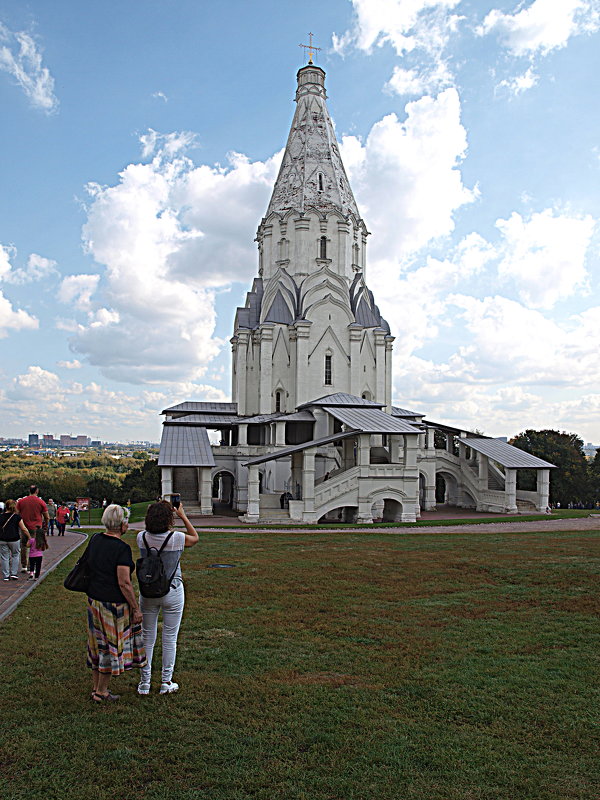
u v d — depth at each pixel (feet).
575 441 301.02
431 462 186.50
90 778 20.89
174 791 20.20
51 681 29.40
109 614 26.55
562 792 20.33
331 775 21.20
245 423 188.65
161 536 27.86
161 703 26.89
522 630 38.65
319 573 59.26
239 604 45.78
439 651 34.42
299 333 197.36
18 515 55.01
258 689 28.53
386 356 212.02
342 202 214.07
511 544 83.30
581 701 27.43
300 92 224.53
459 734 24.23
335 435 153.28
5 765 21.67
